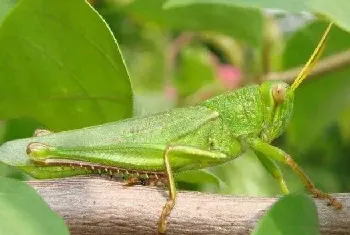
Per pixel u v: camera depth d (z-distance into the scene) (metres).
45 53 0.21
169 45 0.37
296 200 0.17
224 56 0.40
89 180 0.19
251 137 0.22
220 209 0.18
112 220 0.19
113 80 0.21
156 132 0.21
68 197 0.19
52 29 0.21
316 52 0.22
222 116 0.22
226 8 0.28
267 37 0.29
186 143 0.22
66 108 0.23
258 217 0.18
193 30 0.29
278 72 0.29
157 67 0.40
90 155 0.21
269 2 0.15
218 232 0.18
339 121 0.34
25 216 0.16
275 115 0.22
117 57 0.21
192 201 0.19
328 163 0.36
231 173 0.29
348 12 0.15
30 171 0.21
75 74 0.22
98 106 0.22
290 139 0.30
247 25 0.28
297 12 0.15
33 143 0.20
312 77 0.28
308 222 0.17
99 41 0.21
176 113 0.22
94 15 0.20
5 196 0.16
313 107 0.29
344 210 0.18
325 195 0.19
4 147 0.21
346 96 0.29
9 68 0.22
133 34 0.40
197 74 0.36
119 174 0.21
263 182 0.29
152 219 0.19
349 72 0.29
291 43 0.28
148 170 0.21
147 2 0.28
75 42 0.21
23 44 0.21
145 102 0.32
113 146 0.21
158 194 0.19
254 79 0.29
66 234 0.16
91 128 0.21
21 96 0.22
